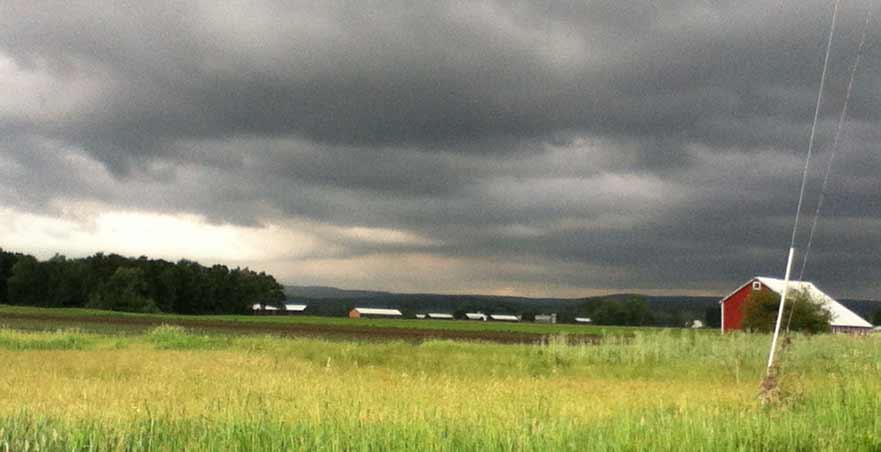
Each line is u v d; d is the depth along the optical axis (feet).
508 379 79.71
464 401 49.29
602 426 36.40
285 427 36.14
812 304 197.26
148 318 361.30
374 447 32.35
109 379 71.10
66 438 33.32
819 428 36.11
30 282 529.86
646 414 41.78
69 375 75.31
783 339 53.98
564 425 36.35
